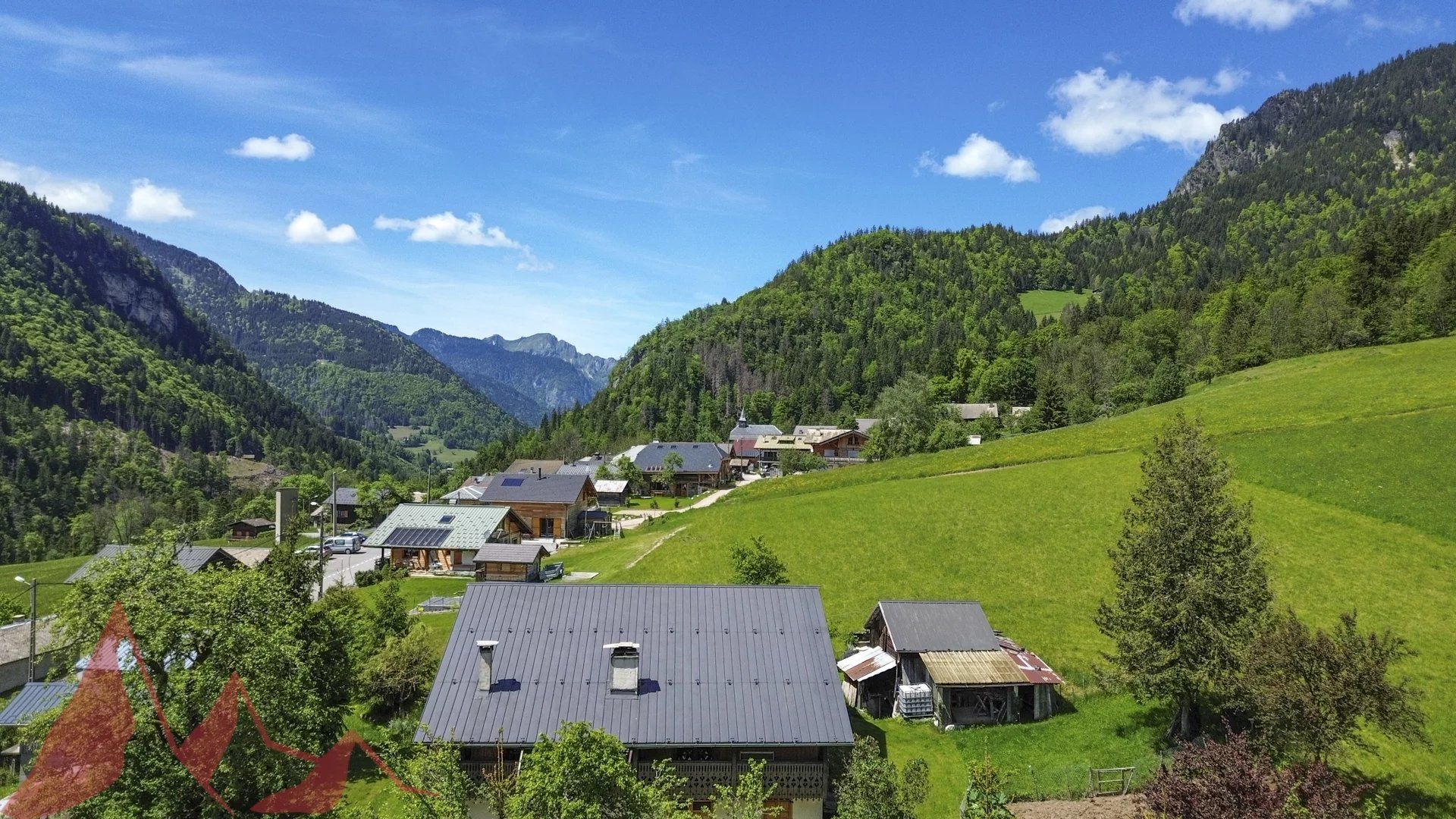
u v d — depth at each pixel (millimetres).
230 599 27031
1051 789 33094
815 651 35500
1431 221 162625
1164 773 24969
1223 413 88562
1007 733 38969
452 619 62562
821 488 94875
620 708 32406
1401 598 47188
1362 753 33469
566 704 32500
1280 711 27812
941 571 60406
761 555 52062
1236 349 148625
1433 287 123125
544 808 21047
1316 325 134500
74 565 124625
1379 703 26766
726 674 34156
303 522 129375
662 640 35625
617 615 36812
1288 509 60875
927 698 41875
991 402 190250
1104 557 59438
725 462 154250
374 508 142750
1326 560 52438
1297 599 48062
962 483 80125
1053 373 167250
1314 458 68125
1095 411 126000
